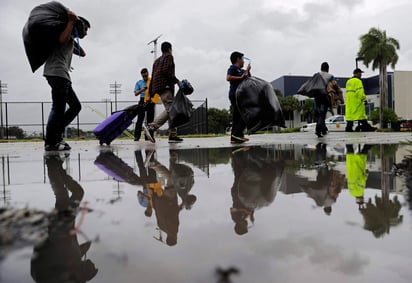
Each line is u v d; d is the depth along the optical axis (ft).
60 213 3.57
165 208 3.90
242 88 16.22
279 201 4.19
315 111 23.21
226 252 2.51
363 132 29.37
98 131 17.92
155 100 19.47
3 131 63.72
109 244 2.67
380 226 3.10
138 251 2.53
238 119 17.63
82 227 3.10
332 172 6.45
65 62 13.64
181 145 16.97
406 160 7.36
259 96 16.05
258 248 2.59
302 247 2.61
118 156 11.02
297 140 19.30
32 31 12.25
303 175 6.19
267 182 5.57
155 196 4.60
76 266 2.24
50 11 12.43
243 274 2.15
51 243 2.63
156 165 8.29
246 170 7.03
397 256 2.44
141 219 3.43
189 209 3.85
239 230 3.04
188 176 6.39
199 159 9.46
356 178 5.69
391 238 2.79
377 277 2.14
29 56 12.91
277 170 6.91
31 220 3.12
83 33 14.55
